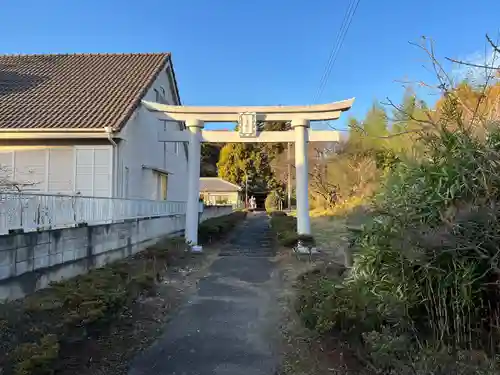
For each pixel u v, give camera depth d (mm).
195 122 12172
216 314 5930
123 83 13742
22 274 5379
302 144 12156
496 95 3672
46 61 15789
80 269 7031
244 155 52312
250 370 4031
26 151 11117
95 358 4117
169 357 4348
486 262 3258
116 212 8898
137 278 6191
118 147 11148
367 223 4141
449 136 3586
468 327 3328
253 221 28266
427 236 3354
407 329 3449
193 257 10836
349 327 3773
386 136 4859
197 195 12297
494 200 3242
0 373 3088
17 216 5457
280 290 7320
